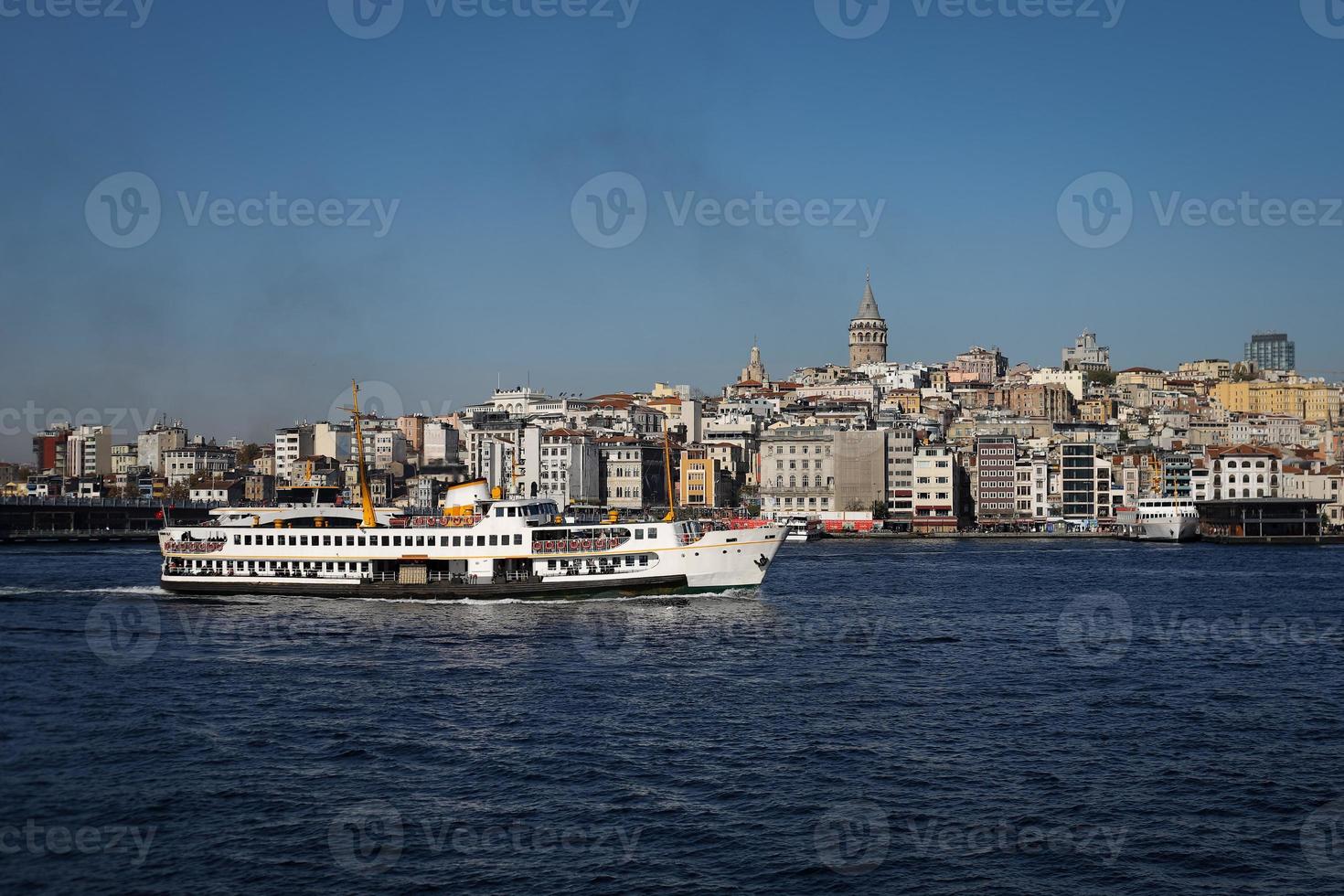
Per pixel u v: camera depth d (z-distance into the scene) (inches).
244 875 2393.0
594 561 5944.9
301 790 2859.3
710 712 3595.0
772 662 4416.8
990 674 4229.8
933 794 2856.8
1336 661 4525.1
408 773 2982.3
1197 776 2997.0
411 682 3988.7
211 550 6205.7
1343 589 7268.7
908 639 4992.6
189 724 3415.4
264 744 3223.4
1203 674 4254.4
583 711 3592.5
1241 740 3331.7
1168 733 3395.7
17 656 4399.6
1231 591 7150.6
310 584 6077.8
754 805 2770.7
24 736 3280.0
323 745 3218.5
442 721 3464.6
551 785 2898.6
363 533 6043.3
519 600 5925.2
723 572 6038.4
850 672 4239.7
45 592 6432.1
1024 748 3233.3
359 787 2881.4
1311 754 3191.4
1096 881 2385.6
